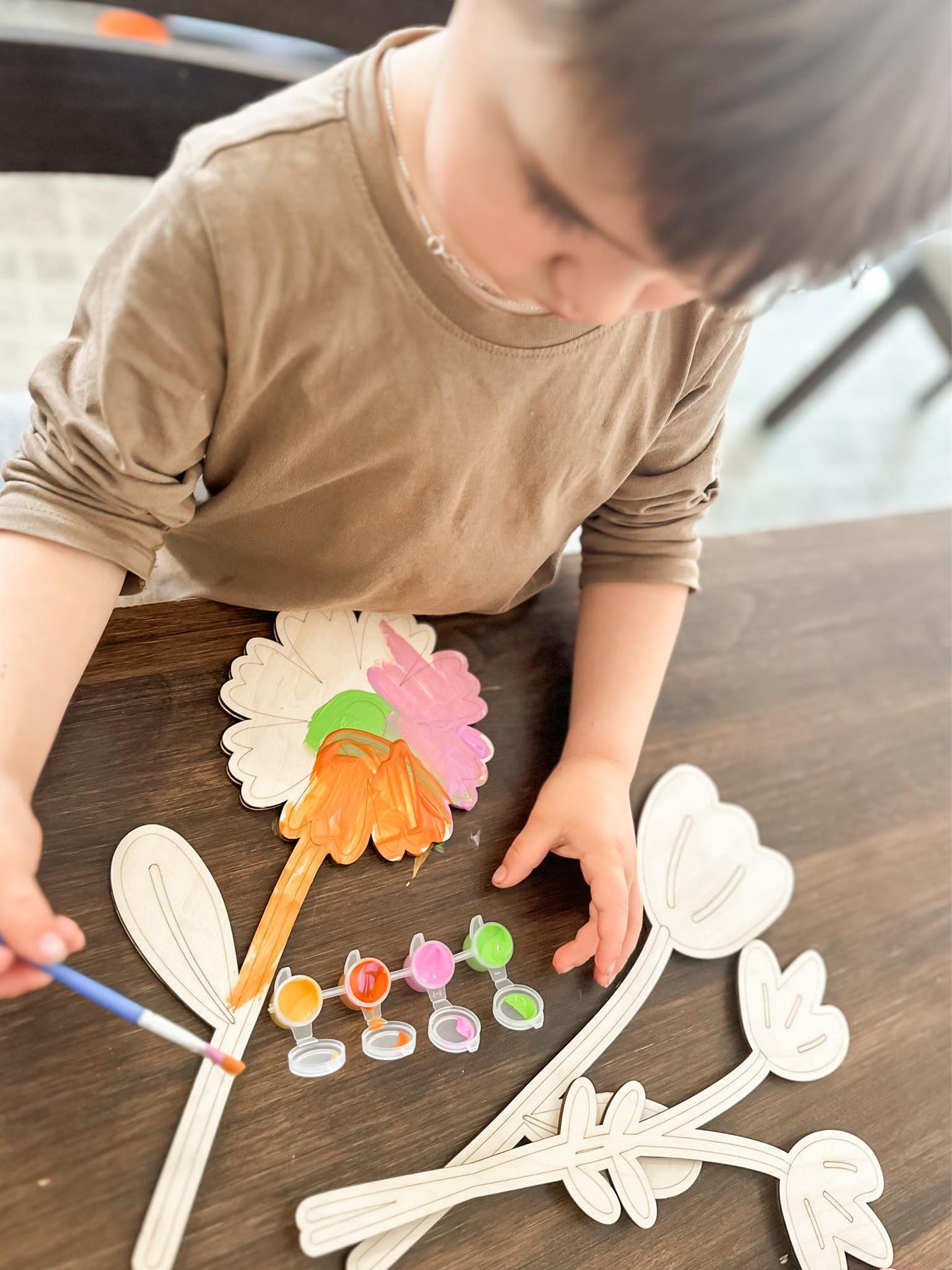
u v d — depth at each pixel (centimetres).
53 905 54
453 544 66
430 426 57
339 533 65
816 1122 62
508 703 73
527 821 67
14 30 72
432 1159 52
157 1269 45
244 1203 48
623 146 35
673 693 80
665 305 45
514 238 42
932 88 35
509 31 36
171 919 55
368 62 51
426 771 66
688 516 77
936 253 193
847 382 241
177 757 61
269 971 55
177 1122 49
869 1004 68
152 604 66
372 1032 55
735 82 33
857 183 36
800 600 90
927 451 230
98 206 196
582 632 77
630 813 70
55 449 55
